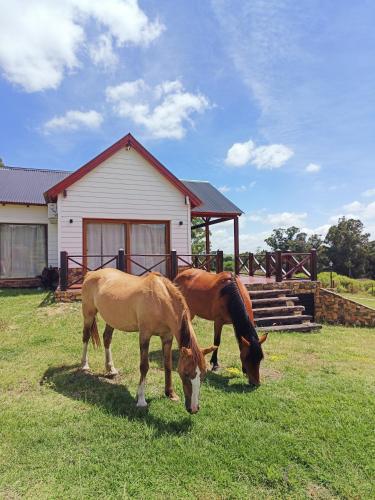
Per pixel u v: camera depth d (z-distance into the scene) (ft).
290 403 12.38
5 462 8.87
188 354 10.52
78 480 8.28
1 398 12.62
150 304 12.19
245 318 14.39
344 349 21.39
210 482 8.29
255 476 8.48
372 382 14.92
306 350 20.42
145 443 9.78
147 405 12.05
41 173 52.21
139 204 37.22
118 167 36.22
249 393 13.24
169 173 37.93
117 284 14.17
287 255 35.96
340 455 9.34
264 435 10.24
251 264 43.32
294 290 32.55
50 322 23.27
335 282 78.89
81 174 34.14
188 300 18.20
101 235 35.99
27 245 42.24
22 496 7.75
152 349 18.76
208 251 53.88
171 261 32.68
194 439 9.99
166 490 8.01
